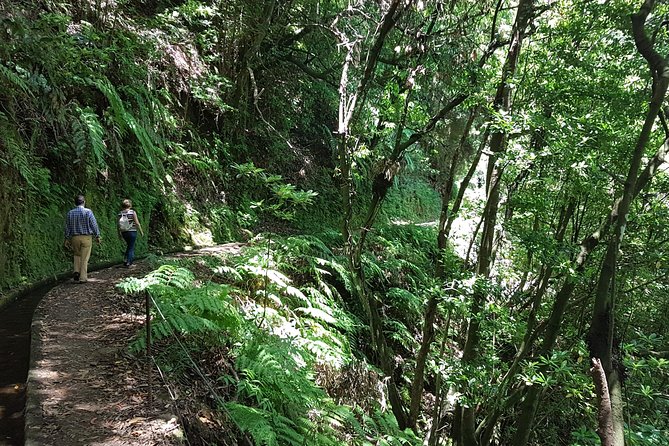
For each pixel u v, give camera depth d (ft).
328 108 54.44
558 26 17.99
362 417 17.53
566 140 14.14
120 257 28.09
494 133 16.99
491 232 17.31
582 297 18.85
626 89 17.61
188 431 10.60
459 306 16.62
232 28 37.55
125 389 11.55
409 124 20.90
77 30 26.35
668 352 16.80
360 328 25.70
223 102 39.09
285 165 48.21
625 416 18.24
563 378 15.52
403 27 21.65
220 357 14.53
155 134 29.73
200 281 19.57
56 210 24.40
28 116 23.11
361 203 43.55
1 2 18.21
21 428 10.14
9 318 16.88
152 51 31.76
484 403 17.20
